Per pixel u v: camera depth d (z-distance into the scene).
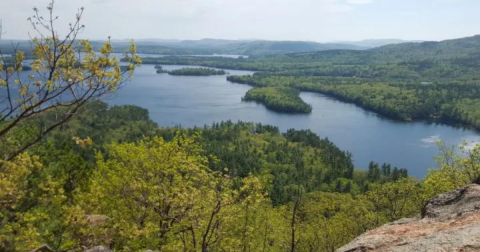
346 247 15.04
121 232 25.31
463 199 16.34
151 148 32.28
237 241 27.45
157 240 28.19
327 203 60.31
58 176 27.75
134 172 31.30
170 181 30.98
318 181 175.12
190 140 34.19
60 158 29.44
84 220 23.08
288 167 189.38
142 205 29.64
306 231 49.38
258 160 197.00
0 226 21.16
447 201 16.94
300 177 176.12
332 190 162.75
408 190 50.19
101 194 27.09
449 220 15.05
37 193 24.64
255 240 37.66
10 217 22.14
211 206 23.20
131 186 27.59
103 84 14.20
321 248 50.25
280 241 42.66
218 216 22.89
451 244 12.09
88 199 26.72
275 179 167.00
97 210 30.06
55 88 13.95
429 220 15.87
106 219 28.59
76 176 29.94
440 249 12.00
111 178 31.11
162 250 26.34
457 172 36.69
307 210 58.28
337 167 185.50
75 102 14.25
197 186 26.70
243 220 32.19
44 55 13.80
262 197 23.34
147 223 27.27
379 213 52.81
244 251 34.72
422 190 45.19
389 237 14.55
